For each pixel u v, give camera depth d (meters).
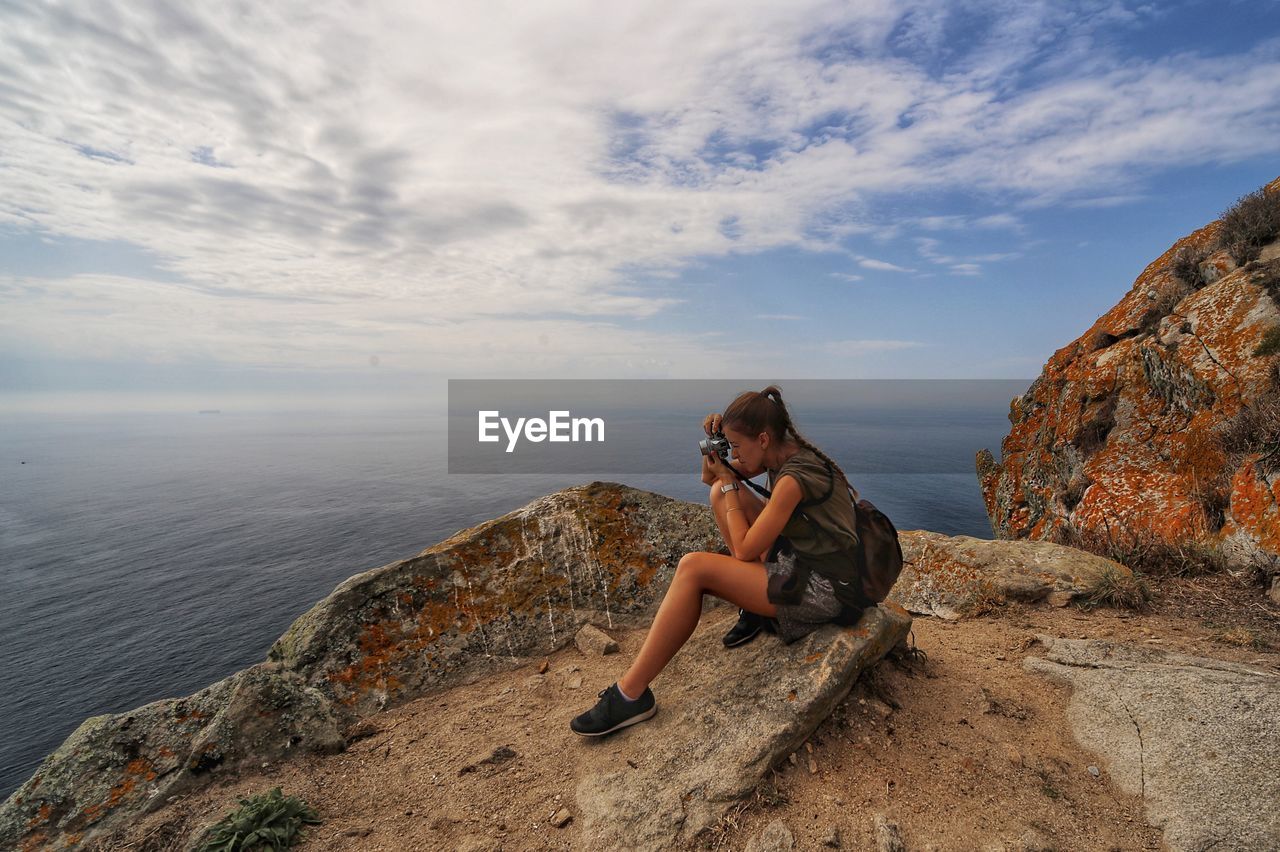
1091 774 2.49
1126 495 7.30
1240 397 6.90
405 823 2.51
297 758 2.98
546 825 2.41
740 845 2.19
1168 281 9.82
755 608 2.86
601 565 4.48
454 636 3.96
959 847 2.13
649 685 3.20
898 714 2.85
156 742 2.92
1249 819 2.08
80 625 107.00
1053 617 4.16
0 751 65.06
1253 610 4.13
